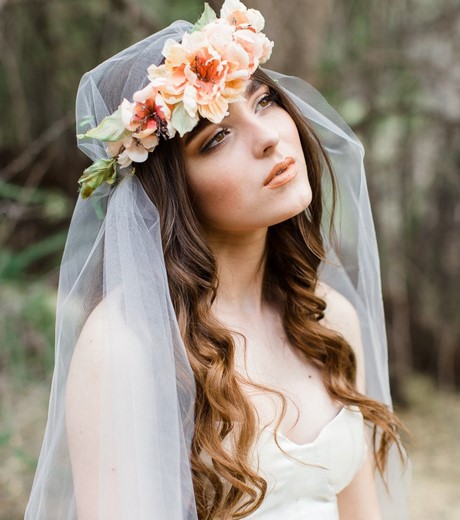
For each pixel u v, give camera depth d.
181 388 1.17
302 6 3.02
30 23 3.11
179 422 1.13
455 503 2.95
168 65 1.17
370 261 1.62
